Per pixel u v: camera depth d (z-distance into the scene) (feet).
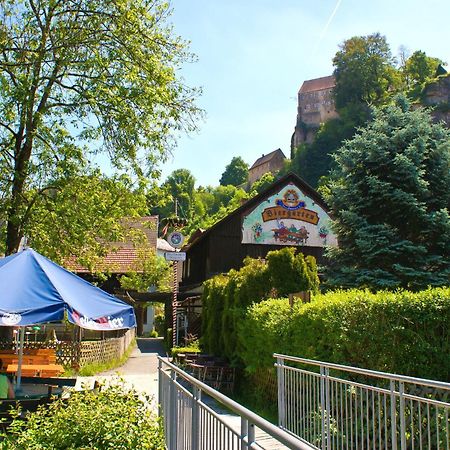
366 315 25.84
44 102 59.16
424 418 21.01
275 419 33.22
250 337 40.52
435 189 67.05
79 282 26.37
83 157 58.44
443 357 23.80
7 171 58.18
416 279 61.16
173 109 61.41
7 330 58.90
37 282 23.61
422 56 400.47
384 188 64.64
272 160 455.63
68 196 58.70
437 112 340.39
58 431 16.06
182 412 19.62
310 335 29.66
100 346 64.80
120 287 109.40
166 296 106.83
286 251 45.11
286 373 28.96
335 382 23.20
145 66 58.85
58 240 60.85
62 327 80.53
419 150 66.90
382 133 68.39
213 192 445.37
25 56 56.44
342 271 63.87
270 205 101.50
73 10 58.13
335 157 70.08
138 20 58.90
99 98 57.57
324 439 23.32
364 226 64.64
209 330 57.98
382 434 21.57
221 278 59.52
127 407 17.65
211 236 101.14
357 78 371.15
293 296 33.42
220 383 44.80
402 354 24.49
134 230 69.36
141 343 118.83
